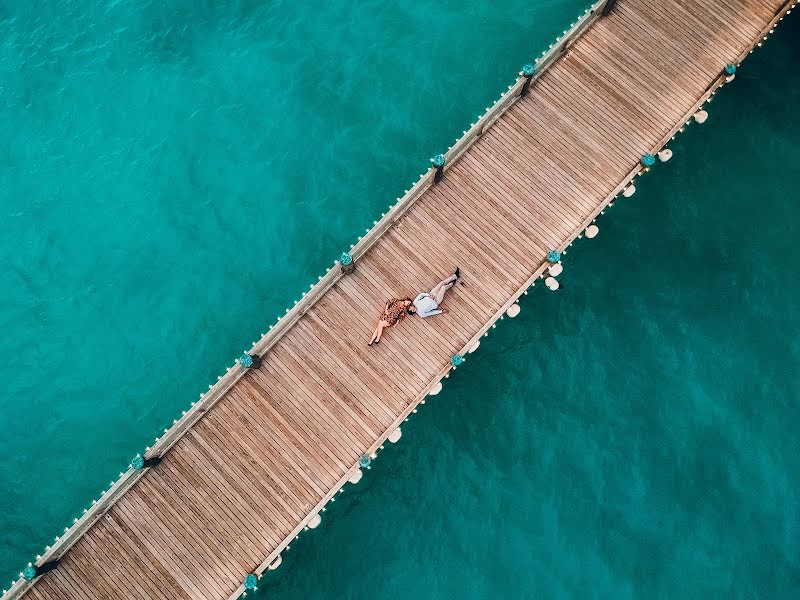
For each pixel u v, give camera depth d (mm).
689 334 31375
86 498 30016
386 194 33125
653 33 31047
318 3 36156
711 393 30594
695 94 30375
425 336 28078
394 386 27625
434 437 30531
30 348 31750
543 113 30219
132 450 30500
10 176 33938
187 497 26547
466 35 35219
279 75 35062
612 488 29609
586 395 30797
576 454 30078
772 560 28562
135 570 26016
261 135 34188
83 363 31516
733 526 29016
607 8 30781
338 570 29094
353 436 27188
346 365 27797
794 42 35156
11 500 30000
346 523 29594
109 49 35781
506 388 31047
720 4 31344
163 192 33531
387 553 29203
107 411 30953
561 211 29250
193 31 35969
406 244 28969
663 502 29406
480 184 29516
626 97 30359
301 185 33438
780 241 32406
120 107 34812
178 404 30922
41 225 33250
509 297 28438
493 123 30109
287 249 32656
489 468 30031
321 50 35375
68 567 26031
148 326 31906
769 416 30234
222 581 25938
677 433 30188
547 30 35062
